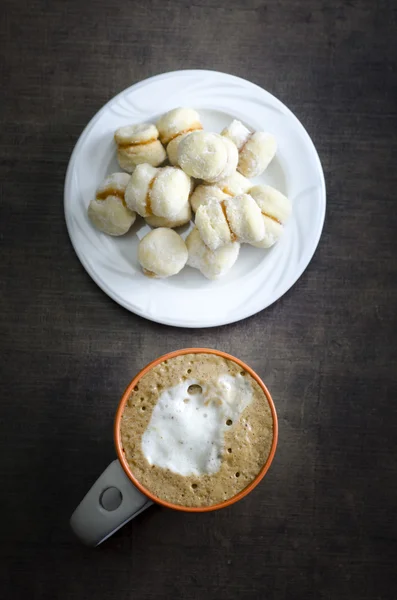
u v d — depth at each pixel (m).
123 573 0.52
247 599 0.52
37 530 0.52
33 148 0.53
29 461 0.52
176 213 0.48
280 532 0.52
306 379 0.53
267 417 0.44
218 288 0.50
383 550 0.52
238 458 0.44
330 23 0.53
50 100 0.53
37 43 0.53
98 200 0.50
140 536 0.52
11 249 0.52
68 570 0.52
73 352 0.52
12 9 0.53
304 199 0.51
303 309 0.53
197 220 0.48
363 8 0.53
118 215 0.49
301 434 0.53
